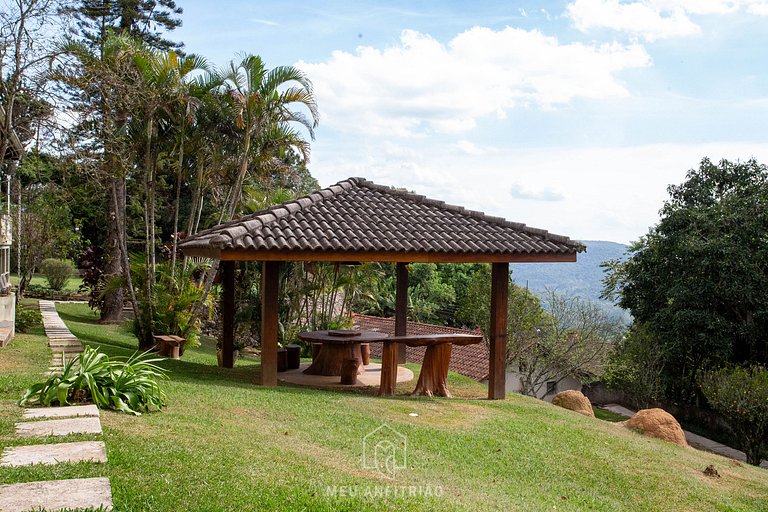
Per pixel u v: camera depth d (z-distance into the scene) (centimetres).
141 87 1471
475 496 581
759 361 2272
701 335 2222
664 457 902
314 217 1184
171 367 1278
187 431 638
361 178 1441
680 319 2266
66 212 2739
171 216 3241
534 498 626
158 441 570
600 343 2444
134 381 733
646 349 2441
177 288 1705
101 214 3177
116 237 2270
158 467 490
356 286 2455
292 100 1598
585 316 2478
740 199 2311
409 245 1111
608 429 1063
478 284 2688
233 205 1625
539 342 2416
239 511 429
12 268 2733
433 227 1230
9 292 1611
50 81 1265
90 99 1370
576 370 2445
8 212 1741
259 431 700
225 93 1614
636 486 736
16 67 1202
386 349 1161
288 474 536
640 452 903
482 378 2289
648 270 2516
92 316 2414
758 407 1950
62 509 379
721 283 2216
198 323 1778
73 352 1236
